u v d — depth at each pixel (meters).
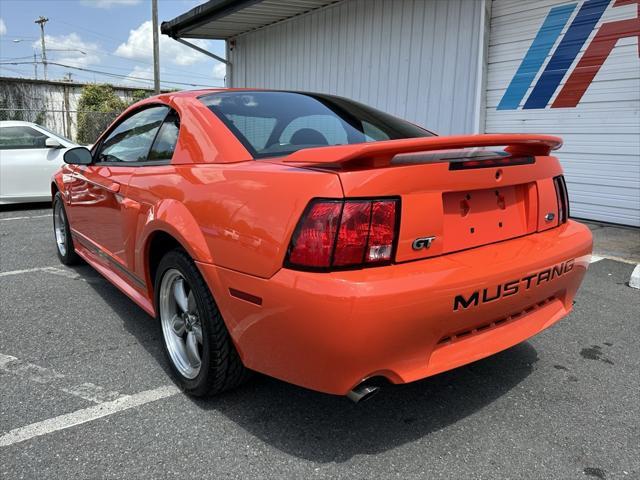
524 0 6.86
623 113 6.12
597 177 6.52
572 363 2.82
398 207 1.79
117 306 3.61
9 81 23.80
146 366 2.73
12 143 7.84
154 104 3.03
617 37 6.03
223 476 1.89
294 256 1.75
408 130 2.91
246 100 2.71
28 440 2.07
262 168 2.01
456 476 1.91
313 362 1.78
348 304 1.65
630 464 1.98
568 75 6.57
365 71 9.49
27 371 2.66
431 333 1.84
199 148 2.41
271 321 1.83
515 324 2.20
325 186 1.73
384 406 2.37
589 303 3.75
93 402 2.37
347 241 1.71
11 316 3.41
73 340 3.04
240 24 12.07
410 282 1.74
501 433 2.17
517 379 2.64
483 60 7.37
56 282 4.15
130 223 2.76
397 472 1.92
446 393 2.50
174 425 2.19
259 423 2.21
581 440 2.13
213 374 2.22
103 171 3.30
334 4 9.98
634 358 2.88
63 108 25.84
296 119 2.60
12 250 5.25
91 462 1.95
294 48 11.38
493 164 2.08
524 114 7.12
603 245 5.43
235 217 1.96
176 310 2.57
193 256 2.13
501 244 2.17
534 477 1.91
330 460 1.98
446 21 7.84
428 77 8.26
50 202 8.59
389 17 8.82
